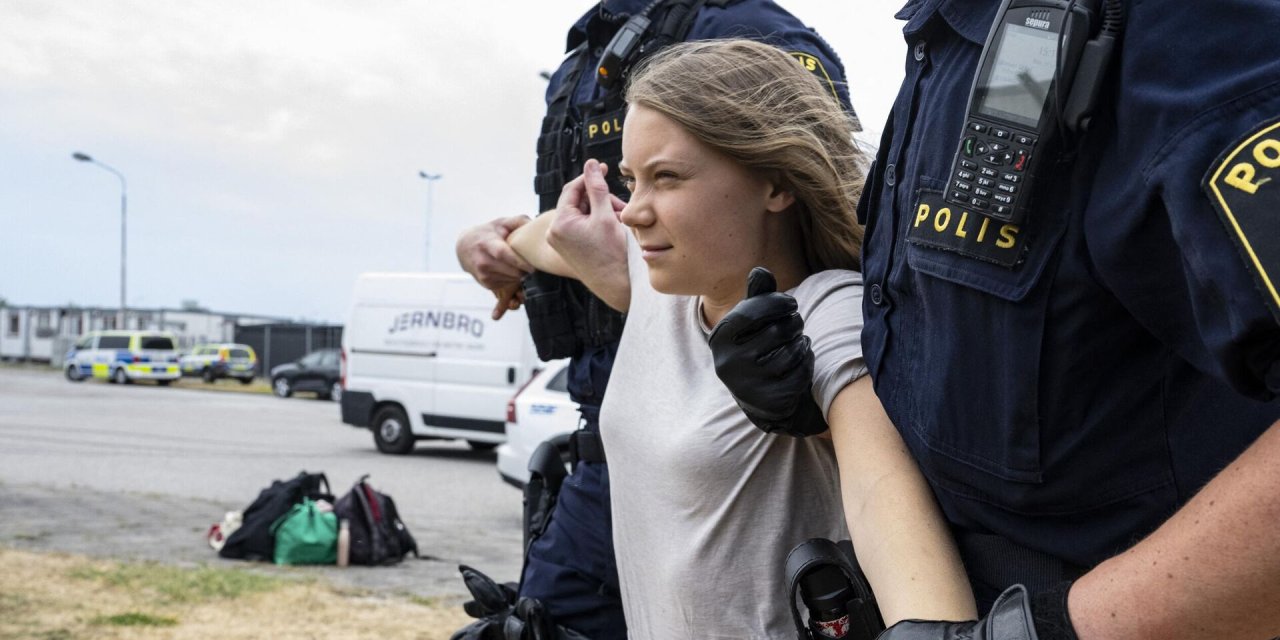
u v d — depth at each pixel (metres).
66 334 49.56
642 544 1.34
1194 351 0.80
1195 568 0.68
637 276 1.49
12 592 4.99
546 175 2.12
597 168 1.65
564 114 2.08
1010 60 0.90
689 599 1.28
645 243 1.26
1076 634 0.74
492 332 12.45
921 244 0.95
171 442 14.66
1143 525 0.90
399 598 5.37
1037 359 0.88
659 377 1.34
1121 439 0.88
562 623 1.94
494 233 2.11
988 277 0.89
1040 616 0.76
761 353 1.02
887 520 0.98
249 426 18.30
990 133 0.89
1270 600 0.67
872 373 1.04
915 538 0.97
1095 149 0.84
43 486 9.34
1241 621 0.68
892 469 1.01
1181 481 0.89
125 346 35.00
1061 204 0.86
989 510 0.96
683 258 1.24
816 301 1.20
